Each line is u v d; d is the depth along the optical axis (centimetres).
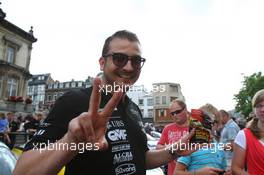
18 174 108
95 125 108
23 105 3281
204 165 294
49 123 140
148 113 6062
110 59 170
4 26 3256
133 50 170
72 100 150
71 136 104
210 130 206
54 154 105
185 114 429
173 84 5953
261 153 283
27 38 3612
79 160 149
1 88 3188
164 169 652
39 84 7375
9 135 1095
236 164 297
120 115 178
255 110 301
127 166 163
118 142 164
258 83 4853
